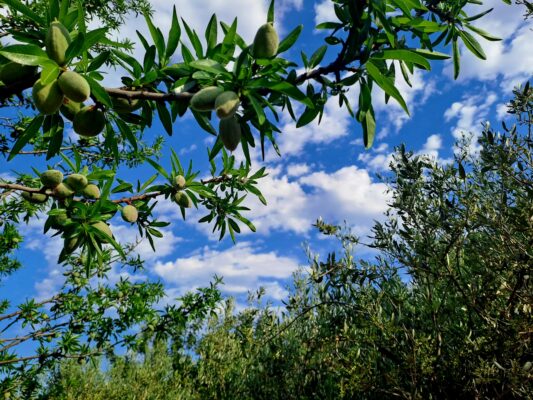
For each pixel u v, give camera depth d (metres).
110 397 8.20
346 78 1.47
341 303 3.71
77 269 4.84
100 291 4.97
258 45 1.40
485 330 2.94
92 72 1.41
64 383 6.56
